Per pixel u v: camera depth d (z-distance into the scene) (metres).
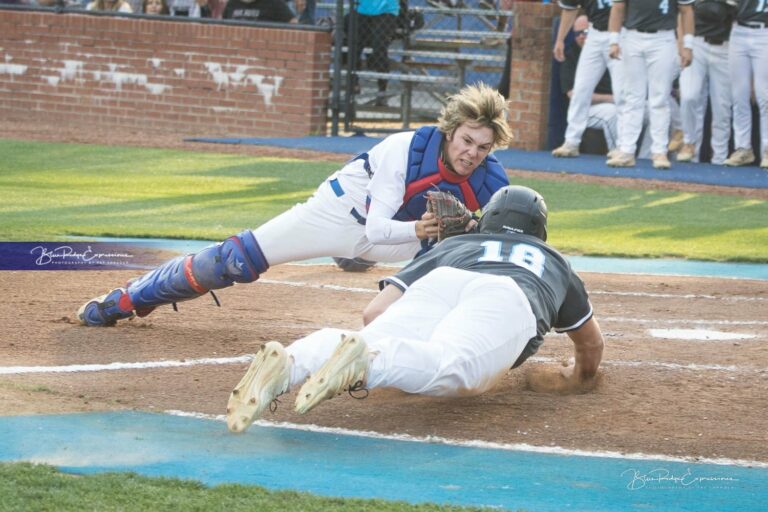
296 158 44.62
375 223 16.59
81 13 54.94
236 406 12.37
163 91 54.03
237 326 19.86
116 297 18.91
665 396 16.06
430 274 14.44
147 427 13.80
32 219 30.62
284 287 23.84
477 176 16.86
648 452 13.72
